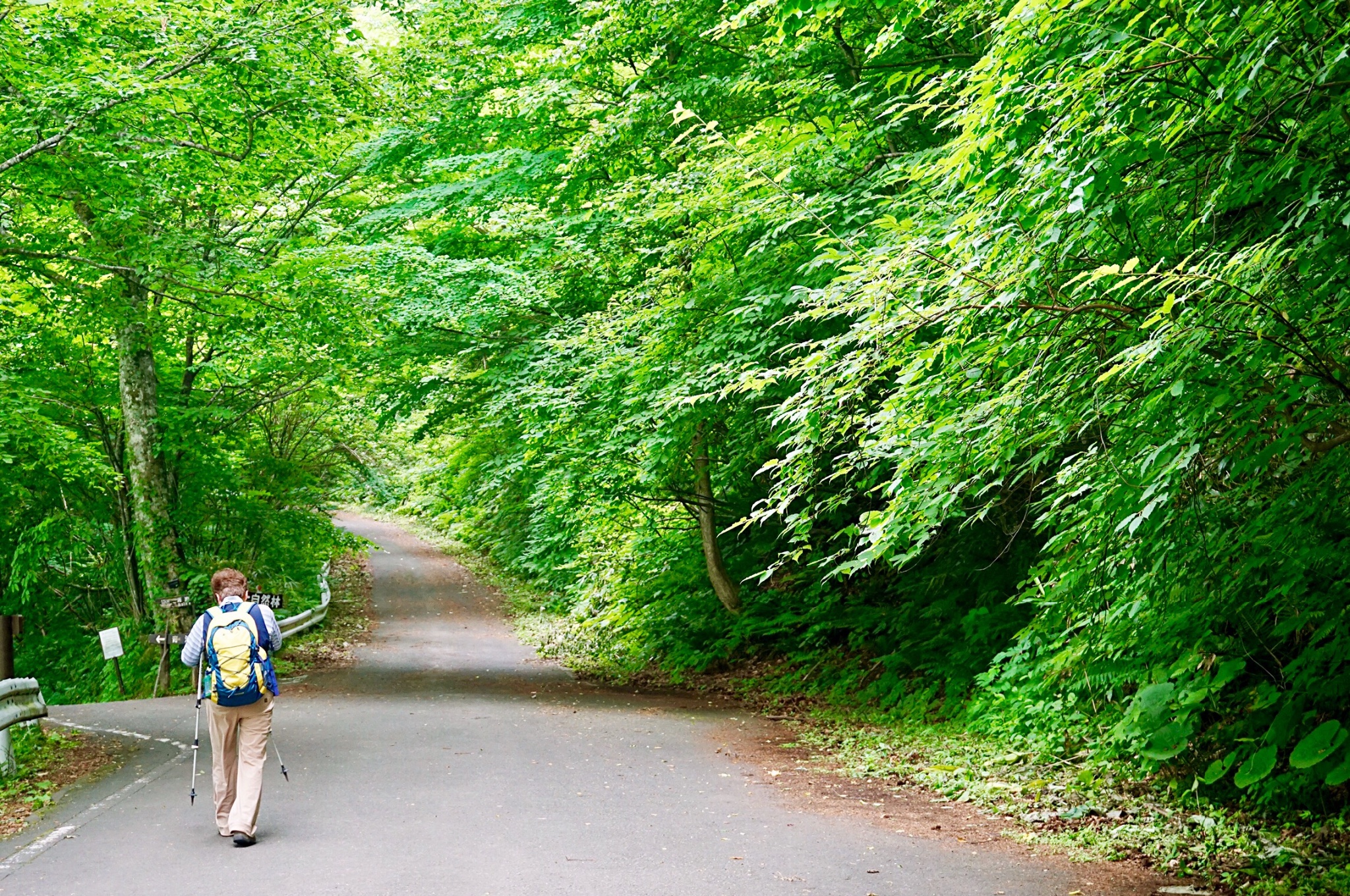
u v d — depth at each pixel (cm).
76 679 1959
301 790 748
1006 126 487
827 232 919
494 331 1536
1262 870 530
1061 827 643
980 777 790
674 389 1090
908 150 977
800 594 1567
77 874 541
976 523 1174
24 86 952
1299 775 600
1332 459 463
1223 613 648
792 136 941
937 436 494
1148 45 434
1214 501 547
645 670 1708
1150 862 561
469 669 1761
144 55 1057
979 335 493
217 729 616
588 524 2088
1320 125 404
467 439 2730
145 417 1650
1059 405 471
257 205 1548
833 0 734
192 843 601
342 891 508
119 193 1118
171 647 1703
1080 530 562
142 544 1652
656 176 1209
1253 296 376
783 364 1048
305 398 2188
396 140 1548
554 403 1284
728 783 799
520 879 529
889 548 549
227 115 1155
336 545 2342
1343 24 386
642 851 586
